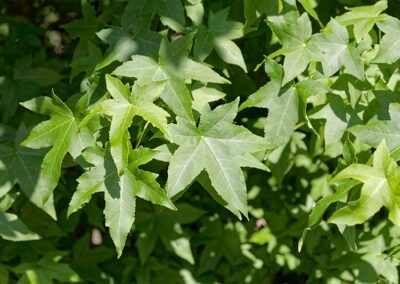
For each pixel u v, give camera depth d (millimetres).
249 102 1122
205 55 1200
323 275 1498
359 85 1150
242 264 1564
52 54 1546
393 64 1134
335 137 1149
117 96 1015
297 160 1427
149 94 1020
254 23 1246
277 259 1544
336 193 1036
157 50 1173
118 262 1557
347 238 1069
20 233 1191
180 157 1040
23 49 1503
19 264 1431
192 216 1501
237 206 1042
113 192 1032
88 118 1010
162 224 1499
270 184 1523
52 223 1443
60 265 1405
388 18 1095
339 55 1102
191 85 1181
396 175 1001
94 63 1235
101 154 1046
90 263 1520
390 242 1401
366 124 1097
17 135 1207
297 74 1096
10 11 1566
